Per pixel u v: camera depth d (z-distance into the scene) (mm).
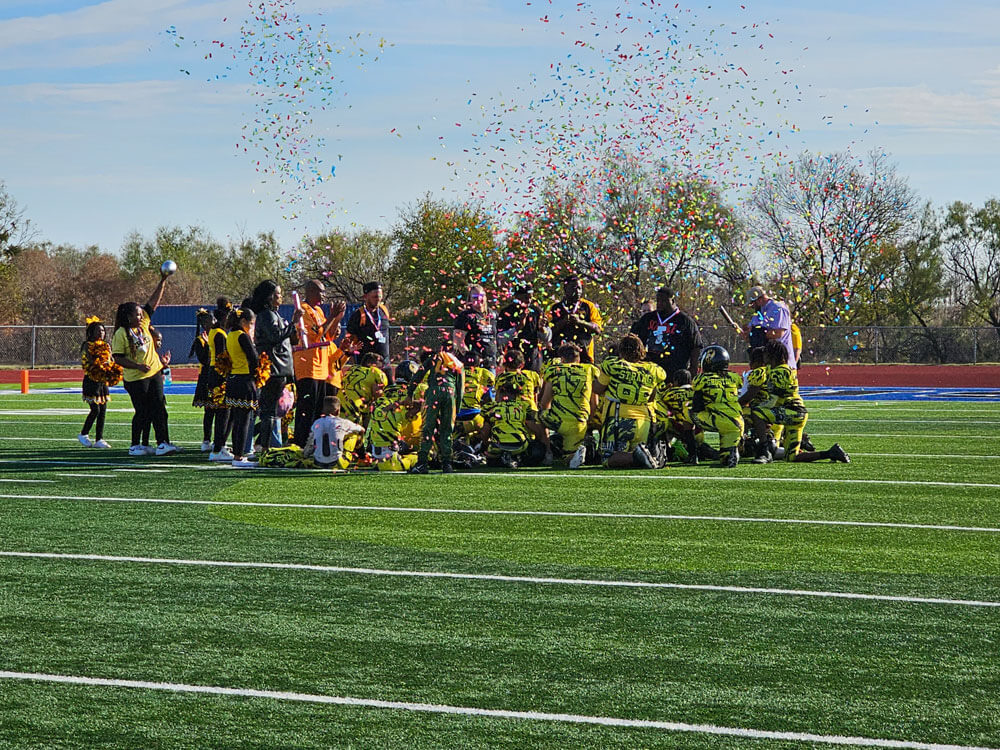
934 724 4402
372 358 12953
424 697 4719
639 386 12211
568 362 12555
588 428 12773
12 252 65312
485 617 5973
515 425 12211
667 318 13820
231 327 12875
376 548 7773
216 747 4191
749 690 4805
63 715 4516
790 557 7480
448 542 7984
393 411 12055
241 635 5625
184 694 4758
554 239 25625
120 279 73688
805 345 44875
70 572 6996
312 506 9562
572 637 5598
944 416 20438
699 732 4320
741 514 9180
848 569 7117
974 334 47250
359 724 4410
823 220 41500
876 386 33094
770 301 14141
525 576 6922
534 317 14383
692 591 6543
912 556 7504
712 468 12250
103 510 9328
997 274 69125
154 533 8305
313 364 12688
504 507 9523
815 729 4352
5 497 10031
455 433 12469
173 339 51250
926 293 62594
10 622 5852
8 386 33156
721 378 12438
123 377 13844
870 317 57594
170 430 17531
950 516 9086
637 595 6449
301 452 12320
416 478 11414
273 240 62531
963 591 6523
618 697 4719
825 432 17047
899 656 5277
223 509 9398
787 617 5969
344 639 5562
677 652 5348
